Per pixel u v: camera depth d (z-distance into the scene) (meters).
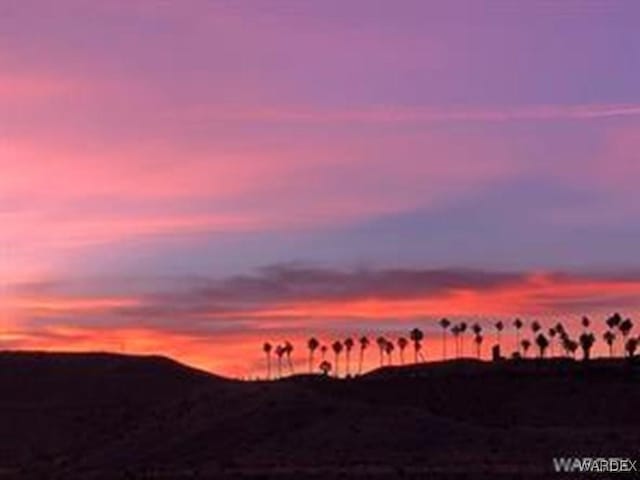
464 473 159.25
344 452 187.12
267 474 167.12
